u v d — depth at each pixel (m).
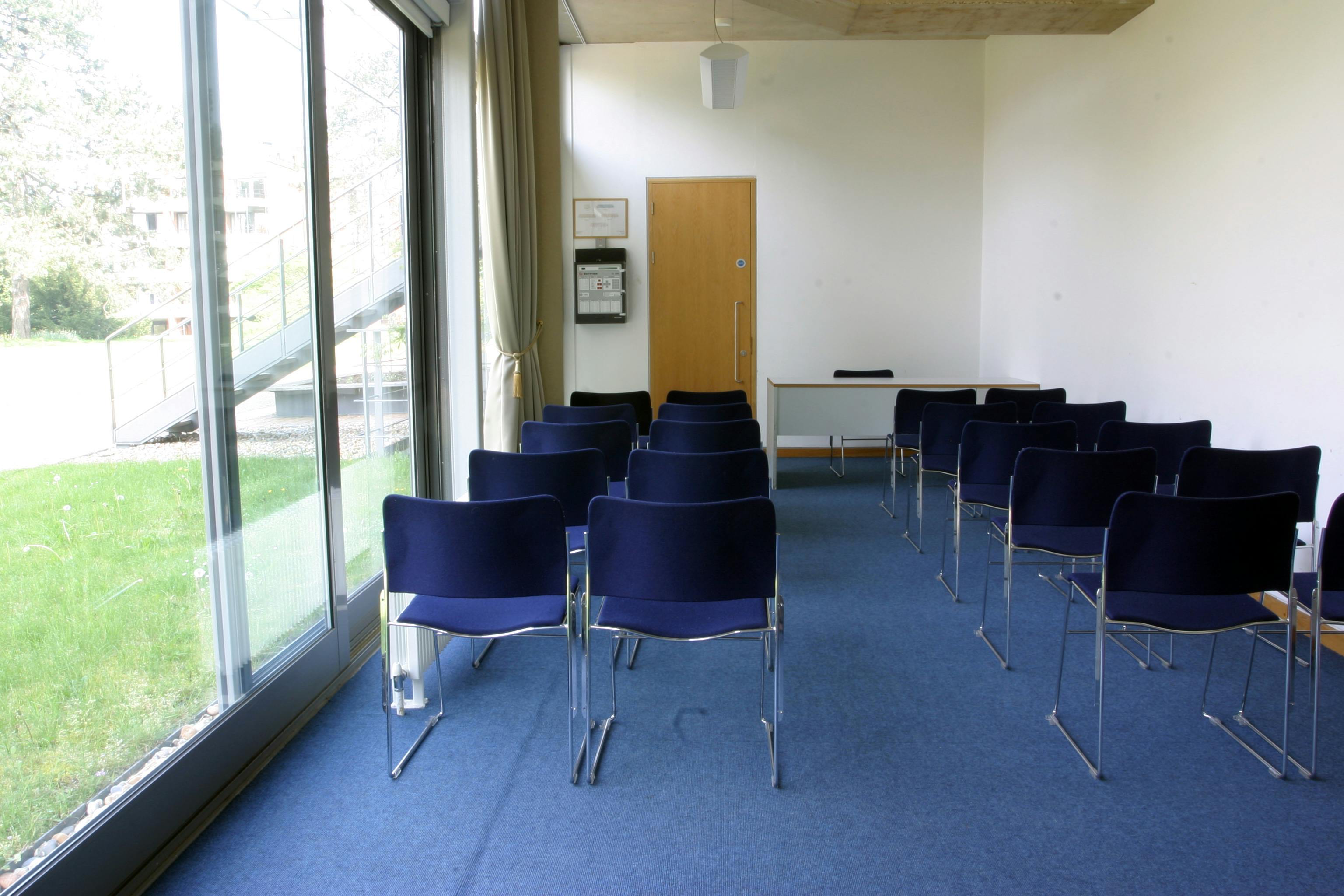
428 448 4.40
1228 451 3.03
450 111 4.27
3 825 1.65
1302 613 3.50
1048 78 6.37
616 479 3.90
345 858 2.04
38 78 1.72
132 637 2.03
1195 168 4.56
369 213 3.62
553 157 5.59
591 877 1.97
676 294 7.84
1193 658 3.23
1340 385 3.54
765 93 7.68
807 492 6.34
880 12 5.29
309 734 2.66
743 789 2.35
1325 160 3.60
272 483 2.69
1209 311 4.44
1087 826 2.16
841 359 7.89
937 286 7.84
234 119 2.45
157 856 2.04
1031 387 6.22
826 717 2.77
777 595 2.27
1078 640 3.42
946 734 2.65
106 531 1.94
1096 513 3.01
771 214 7.77
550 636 2.59
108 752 1.94
